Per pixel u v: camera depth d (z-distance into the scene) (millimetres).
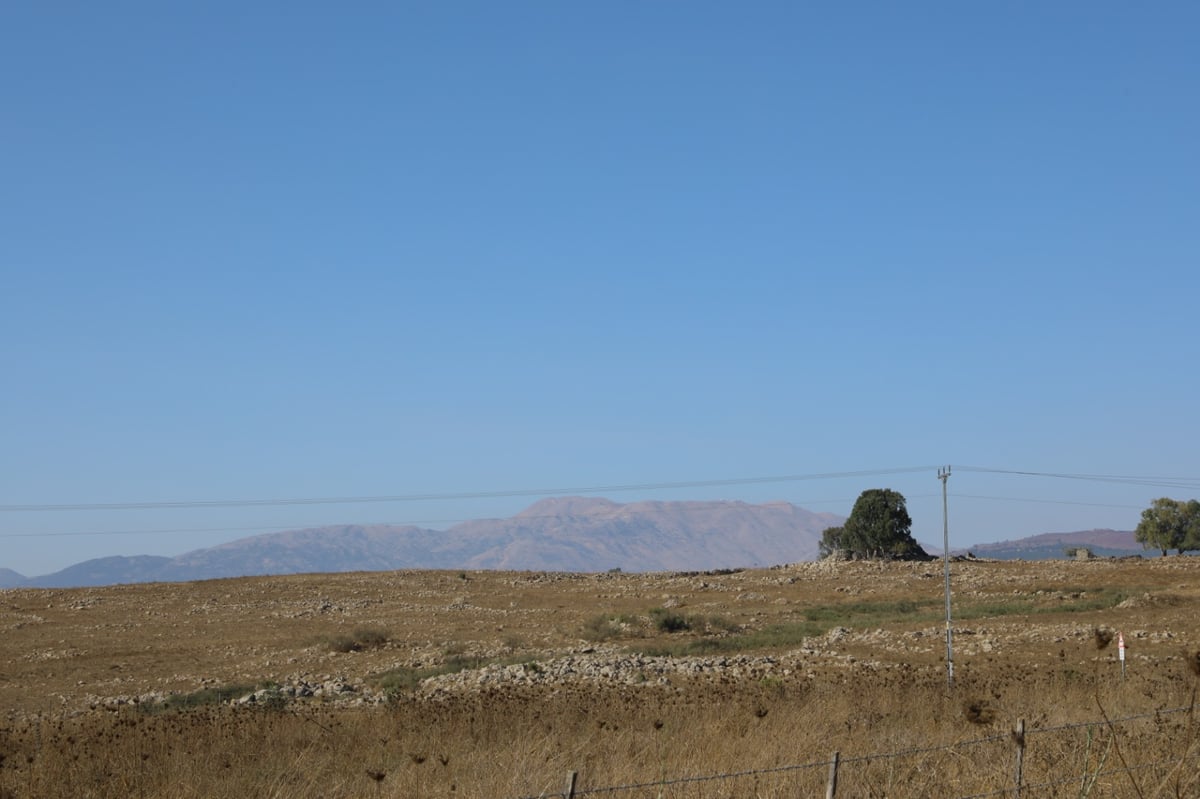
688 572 101812
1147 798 11859
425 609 76500
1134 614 54000
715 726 18844
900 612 66000
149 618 74688
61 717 32438
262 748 20500
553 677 38281
